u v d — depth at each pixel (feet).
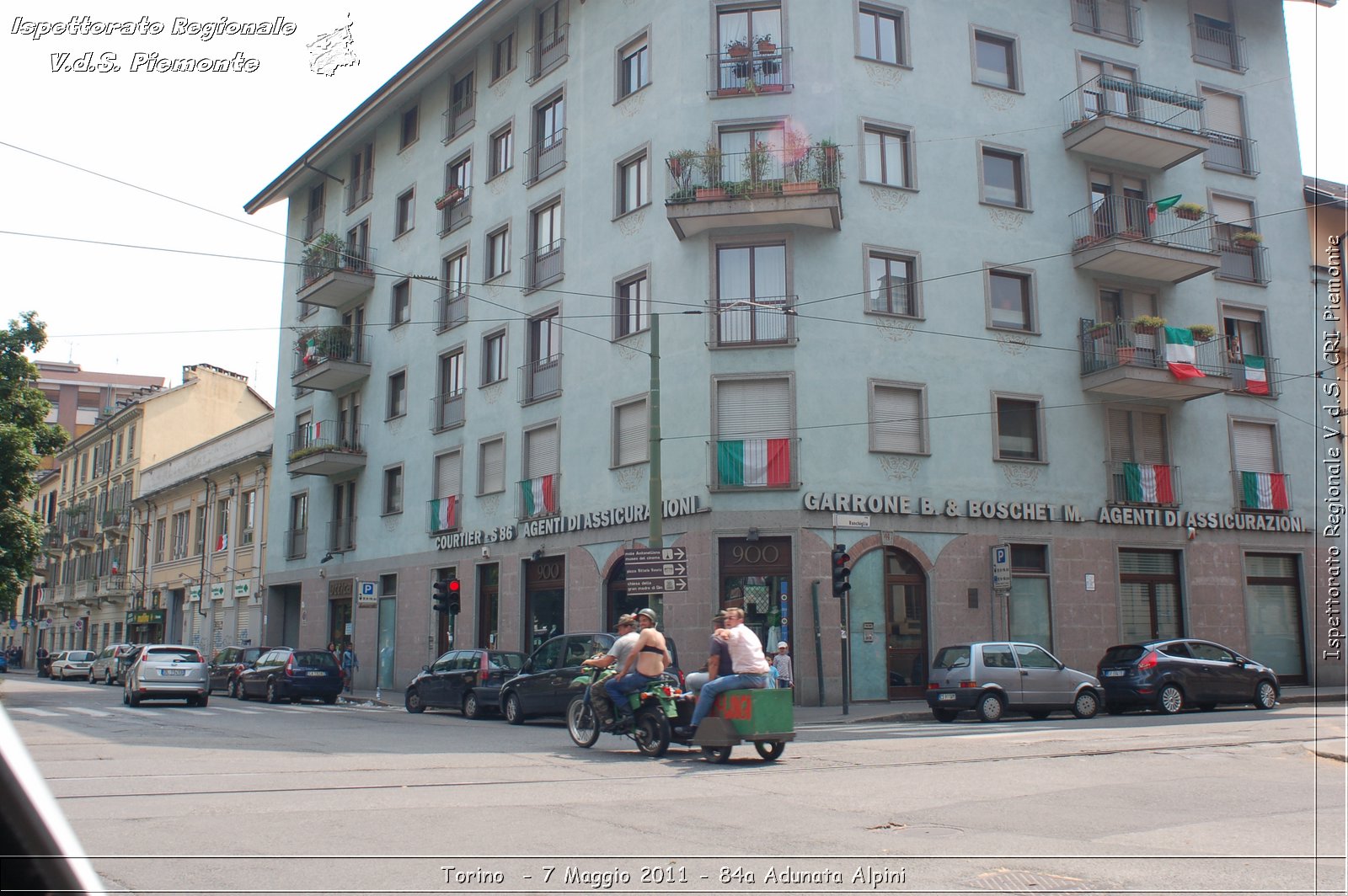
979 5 89.56
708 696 39.37
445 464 106.22
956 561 80.84
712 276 81.35
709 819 26.40
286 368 137.08
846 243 81.82
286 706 86.17
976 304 85.10
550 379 93.97
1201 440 92.48
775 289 81.25
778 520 77.36
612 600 85.05
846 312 80.84
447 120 111.86
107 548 192.75
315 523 126.11
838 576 69.87
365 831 24.43
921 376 82.28
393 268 118.21
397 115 121.39
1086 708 67.97
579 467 89.30
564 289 93.35
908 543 79.61
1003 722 64.95
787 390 79.61
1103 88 91.81
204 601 151.64
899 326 82.38
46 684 138.92
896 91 85.25
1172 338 86.89
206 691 83.35
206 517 154.40
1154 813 27.35
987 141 87.71
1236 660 71.82
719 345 80.38
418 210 115.24
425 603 105.29
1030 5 91.50
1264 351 97.40
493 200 103.81
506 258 101.55
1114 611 85.81
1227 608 90.48
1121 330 89.30
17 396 103.65
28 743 46.93
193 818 26.17
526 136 100.63
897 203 83.82
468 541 99.91
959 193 86.02
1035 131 89.66
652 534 66.13
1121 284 91.30
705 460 79.15
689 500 79.10
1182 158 92.84
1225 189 98.07
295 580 127.85
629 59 91.20
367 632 113.50
